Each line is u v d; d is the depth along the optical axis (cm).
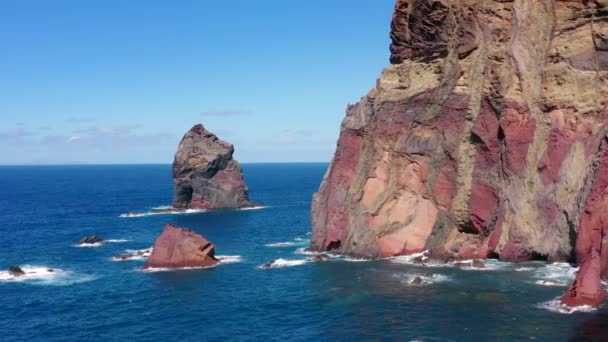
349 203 9431
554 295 6222
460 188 8825
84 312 6531
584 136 7862
